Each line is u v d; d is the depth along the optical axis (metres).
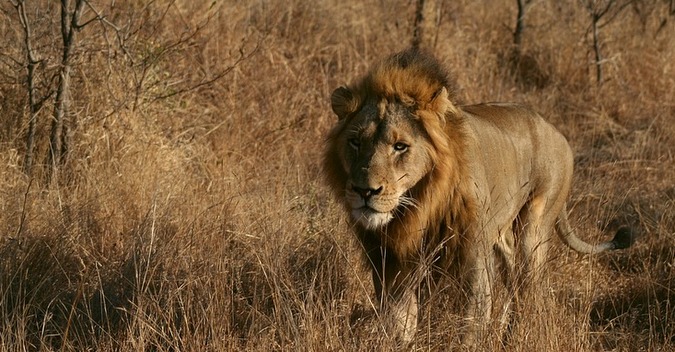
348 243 10.56
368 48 19.36
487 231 9.09
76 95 13.87
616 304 10.91
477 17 22.19
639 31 22.44
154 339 8.69
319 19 19.81
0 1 14.20
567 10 22.80
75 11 13.01
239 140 15.26
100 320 9.45
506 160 9.64
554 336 8.60
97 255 10.67
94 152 13.15
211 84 16.17
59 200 11.70
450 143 8.73
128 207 11.72
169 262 9.99
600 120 18.33
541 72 20.62
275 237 10.39
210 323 8.55
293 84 17.14
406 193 8.71
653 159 16.14
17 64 13.72
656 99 19.55
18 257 10.21
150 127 14.07
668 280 11.00
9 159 13.01
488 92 18.59
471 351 8.58
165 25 16.38
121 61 14.35
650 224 12.84
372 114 8.59
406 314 8.93
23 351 8.45
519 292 9.31
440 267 8.99
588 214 12.65
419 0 19.94
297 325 8.70
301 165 14.55
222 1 18.27
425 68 8.86
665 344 9.45
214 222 11.12
